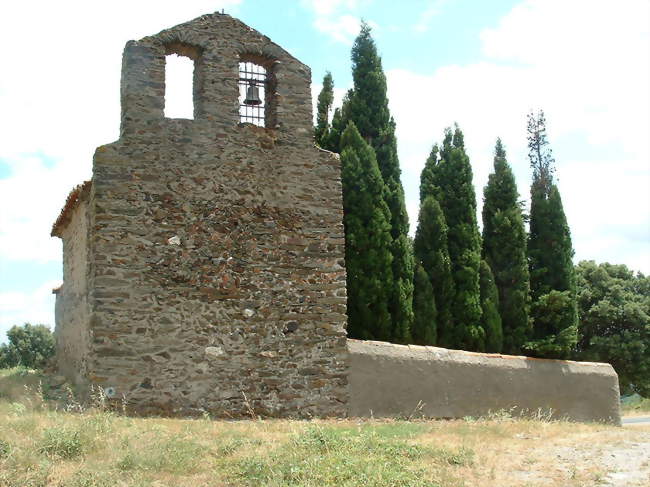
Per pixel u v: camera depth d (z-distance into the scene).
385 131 18.05
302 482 7.78
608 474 8.35
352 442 9.49
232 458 8.71
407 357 14.22
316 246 13.78
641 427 13.37
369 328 15.98
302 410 13.12
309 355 13.36
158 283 12.53
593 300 27.95
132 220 12.55
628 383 27.16
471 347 17.16
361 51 18.59
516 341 17.66
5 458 8.09
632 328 26.92
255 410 12.79
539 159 20.39
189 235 12.90
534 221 19.20
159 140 12.98
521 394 15.36
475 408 14.72
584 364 16.42
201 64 13.66
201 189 13.13
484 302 17.55
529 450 9.74
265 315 13.19
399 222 17.12
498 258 18.30
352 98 18.28
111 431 9.49
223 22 13.84
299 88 14.24
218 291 12.93
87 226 13.55
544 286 18.33
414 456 9.05
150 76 13.12
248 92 14.24
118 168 12.62
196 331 12.65
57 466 8.07
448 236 17.98
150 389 12.16
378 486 7.70
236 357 12.84
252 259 13.28
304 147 14.05
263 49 14.08
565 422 13.93
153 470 8.12
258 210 13.49
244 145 13.59
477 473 8.46
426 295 16.98
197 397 12.45
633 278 29.89
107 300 12.16
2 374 16.84
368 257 16.20
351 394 13.53
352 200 16.47
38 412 11.16
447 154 18.84
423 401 14.19
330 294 13.71
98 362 11.92
